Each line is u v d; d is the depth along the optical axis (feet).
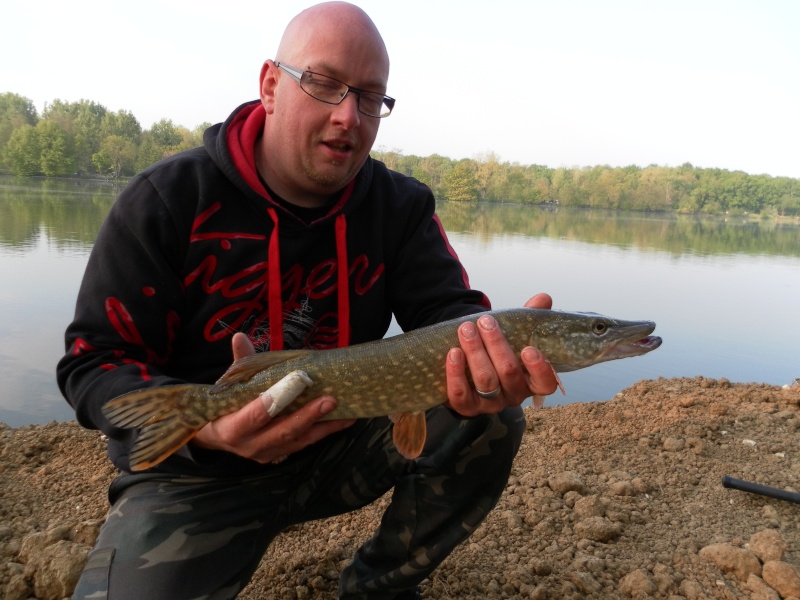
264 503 2.33
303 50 2.28
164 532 2.12
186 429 2.13
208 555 2.15
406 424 2.39
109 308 2.23
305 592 2.77
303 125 2.30
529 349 2.08
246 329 2.44
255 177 2.34
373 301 2.67
